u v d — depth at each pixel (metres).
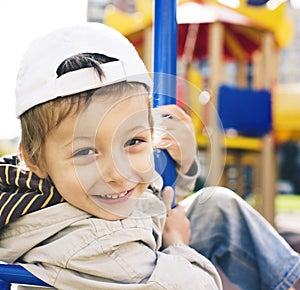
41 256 0.69
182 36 3.25
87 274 0.68
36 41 0.72
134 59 0.73
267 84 3.11
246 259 0.95
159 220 0.76
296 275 0.91
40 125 0.69
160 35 0.83
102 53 0.70
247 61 3.85
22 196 0.71
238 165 3.50
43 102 0.68
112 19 3.13
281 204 5.05
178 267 0.70
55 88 0.67
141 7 3.03
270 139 3.04
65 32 0.71
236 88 2.86
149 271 0.69
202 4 2.99
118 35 0.74
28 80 0.70
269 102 2.90
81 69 0.68
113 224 0.69
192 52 3.41
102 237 0.68
